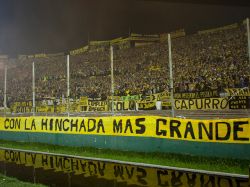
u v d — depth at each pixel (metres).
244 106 15.48
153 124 9.20
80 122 10.87
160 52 30.91
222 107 16.31
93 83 28.55
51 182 7.10
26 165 8.87
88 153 10.01
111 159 8.96
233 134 7.89
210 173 7.12
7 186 6.76
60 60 38.81
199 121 8.41
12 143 12.84
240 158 7.75
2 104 28.78
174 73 24.86
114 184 6.72
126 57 32.91
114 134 9.96
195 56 26.95
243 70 21.02
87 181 7.03
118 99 21.33
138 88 24.23
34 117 12.38
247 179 6.62
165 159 8.54
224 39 28.00
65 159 9.46
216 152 8.11
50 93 29.03
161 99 19.78
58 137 11.48
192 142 8.48
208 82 20.03
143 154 9.16
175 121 8.81
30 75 36.78
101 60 34.75
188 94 19.41
